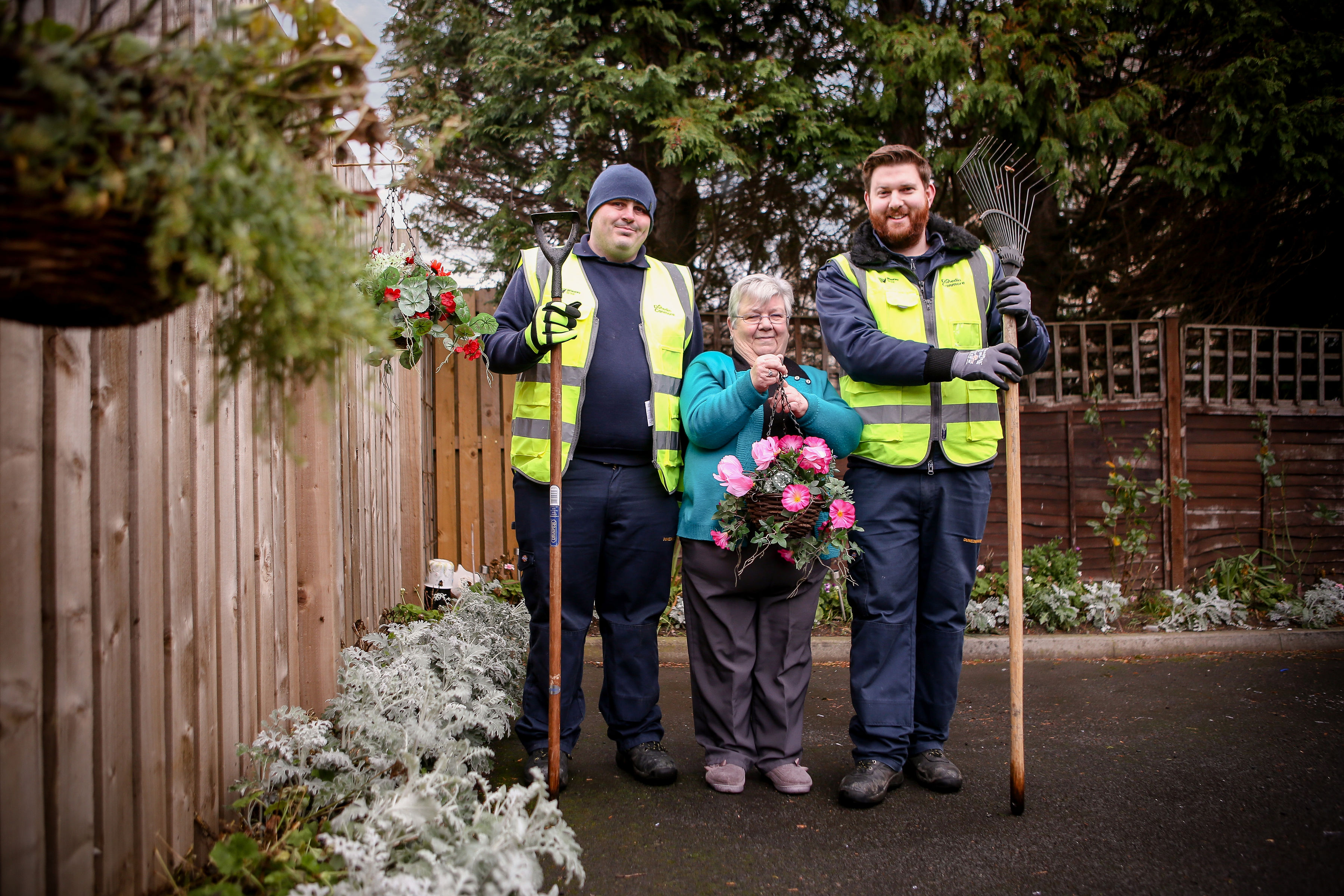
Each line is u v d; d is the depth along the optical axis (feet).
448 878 5.42
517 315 9.70
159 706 5.65
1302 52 20.53
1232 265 26.02
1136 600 19.29
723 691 9.38
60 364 4.57
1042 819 8.41
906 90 21.34
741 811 8.64
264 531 7.79
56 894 4.46
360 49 3.52
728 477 8.77
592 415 9.29
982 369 8.36
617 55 21.40
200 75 3.04
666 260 24.57
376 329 3.69
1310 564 20.58
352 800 7.14
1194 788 9.23
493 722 9.15
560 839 6.21
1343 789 9.16
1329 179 20.88
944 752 10.57
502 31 20.43
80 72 2.74
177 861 5.76
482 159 23.56
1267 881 7.11
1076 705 12.86
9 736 4.10
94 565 4.91
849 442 9.19
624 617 9.65
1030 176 9.30
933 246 9.69
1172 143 21.25
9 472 4.15
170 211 2.86
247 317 3.57
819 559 9.00
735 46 23.17
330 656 9.16
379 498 13.48
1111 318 26.78
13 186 2.63
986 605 17.56
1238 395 21.99
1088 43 21.01
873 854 7.67
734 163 20.33
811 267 26.78
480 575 19.57
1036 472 19.65
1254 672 14.97
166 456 5.77
